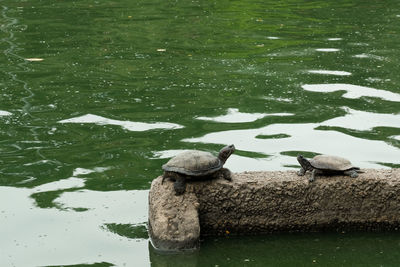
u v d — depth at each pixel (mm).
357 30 19734
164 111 11688
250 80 13875
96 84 13656
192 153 7176
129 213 7672
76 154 9609
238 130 10547
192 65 15344
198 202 6992
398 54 16188
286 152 9523
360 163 9023
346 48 17047
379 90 12906
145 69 14953
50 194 8188
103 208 7793
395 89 12977
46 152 9703
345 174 7211
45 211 7688
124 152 9648
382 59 15648
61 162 9281
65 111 11781
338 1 26406
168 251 6719
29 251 6730
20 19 21859
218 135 10312
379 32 19312
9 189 8328
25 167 9102
